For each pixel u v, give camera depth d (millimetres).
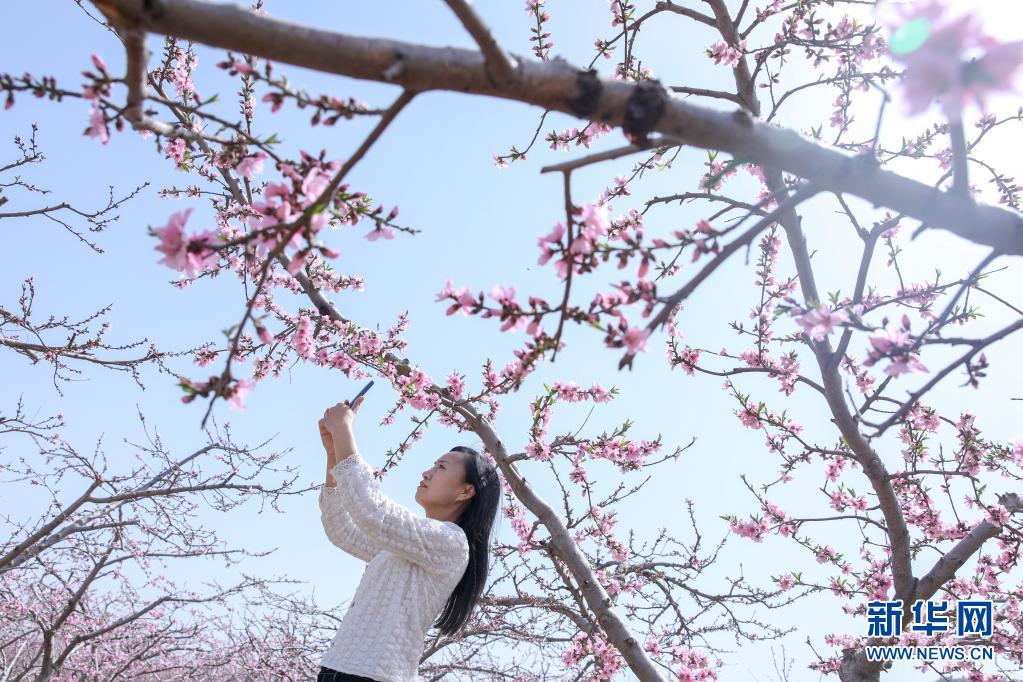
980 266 1980
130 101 1729
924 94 1348
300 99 1782
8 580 6703
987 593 5711
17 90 1776
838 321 2365
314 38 1381
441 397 4285
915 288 4344
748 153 1655
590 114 1541
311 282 4621
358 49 1396
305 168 1977
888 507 4562
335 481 3057
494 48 1399
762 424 5145
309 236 1781
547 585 5230
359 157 1583
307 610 6223
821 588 5492
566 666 5195
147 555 5812
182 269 1780
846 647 5926
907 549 4730
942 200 1714
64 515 5105
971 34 1319
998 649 5730
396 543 2818
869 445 4340
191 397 1771
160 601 6070
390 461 4867
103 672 7211
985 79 1330
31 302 4992
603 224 1930
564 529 4152
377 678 2691
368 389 3135
